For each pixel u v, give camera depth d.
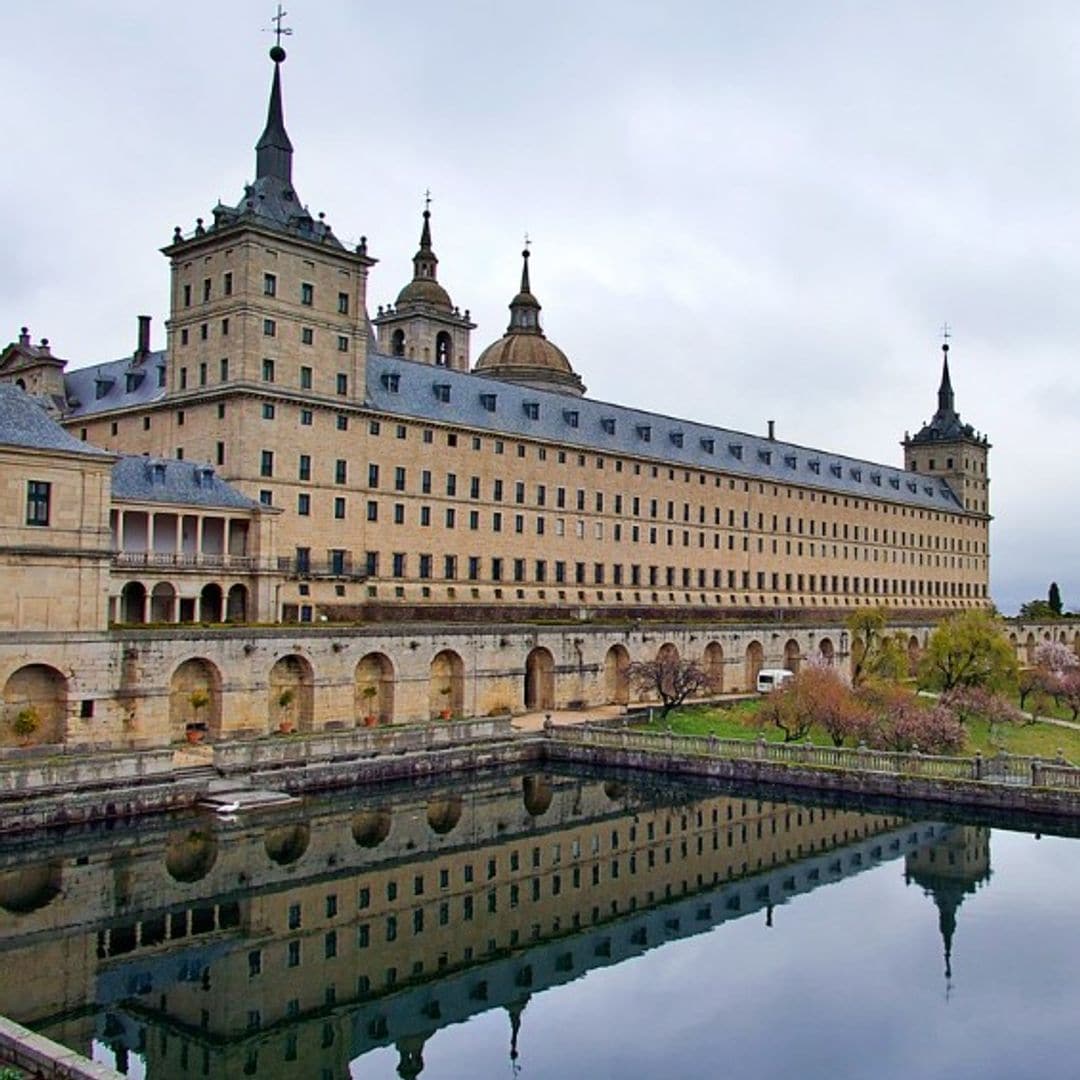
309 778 60.53
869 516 161.12
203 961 36.84
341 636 70.75
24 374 103.44
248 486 81.50
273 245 84.00
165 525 78.00
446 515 97.38
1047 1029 31.70
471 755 69.69
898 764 62.91
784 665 114.50
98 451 58.50
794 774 65.00
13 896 42.16
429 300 135.75
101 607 58.88
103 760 52.09
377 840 52.62
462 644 79.75
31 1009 32.53
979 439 192.50
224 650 64.06
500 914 42.56
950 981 35.34
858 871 48.47
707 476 130.12
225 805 54.81
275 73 90.38
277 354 84.19
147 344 101.69
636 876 47.91
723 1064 29.58
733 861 50.38
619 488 117.31
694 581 127.31
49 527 56.84
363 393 90.88
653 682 90.06
